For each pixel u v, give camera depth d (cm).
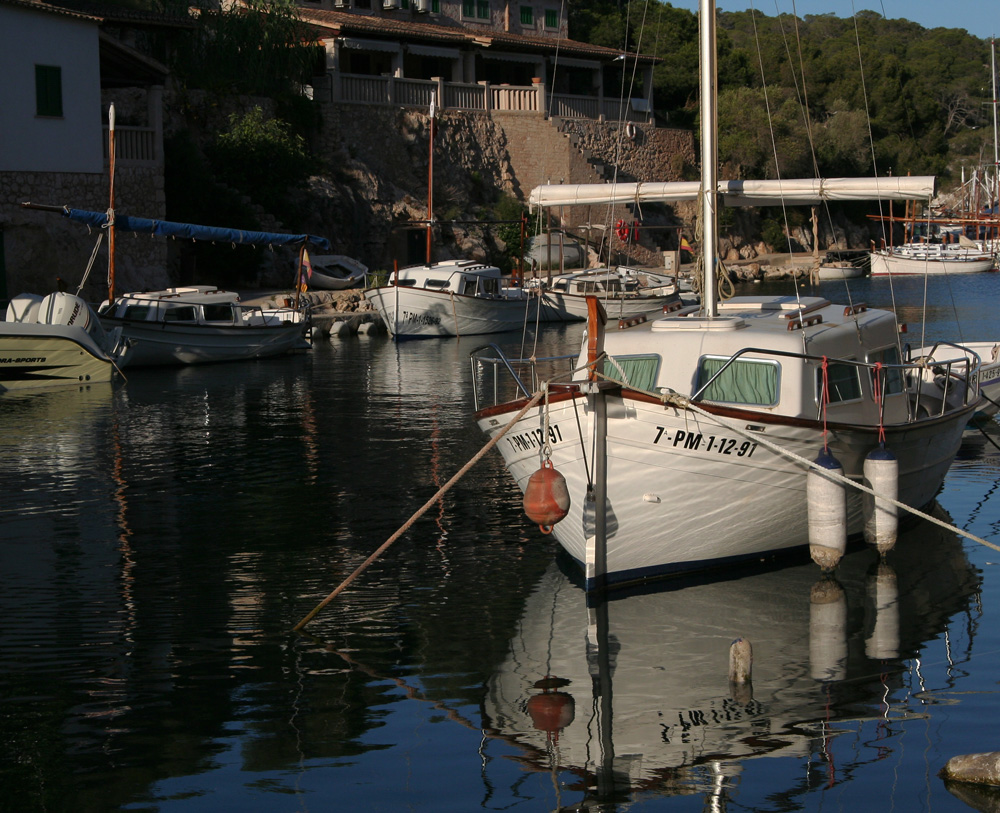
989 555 1272
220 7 4959
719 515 1175
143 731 844
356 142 5178
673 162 6700
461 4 6156
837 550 1159
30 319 2728
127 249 3631
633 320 1327
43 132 3334
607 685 925
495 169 5775
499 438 1146
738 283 6191
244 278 4216
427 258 4284
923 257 7038
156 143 3744
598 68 6406
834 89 8306
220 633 1045
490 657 985
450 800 745
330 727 852
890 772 775
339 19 5216
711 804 738
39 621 1073
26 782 768
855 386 1310
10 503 1529
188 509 1495
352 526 1409
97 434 2047
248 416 2247
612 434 1103
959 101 13300
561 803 741
